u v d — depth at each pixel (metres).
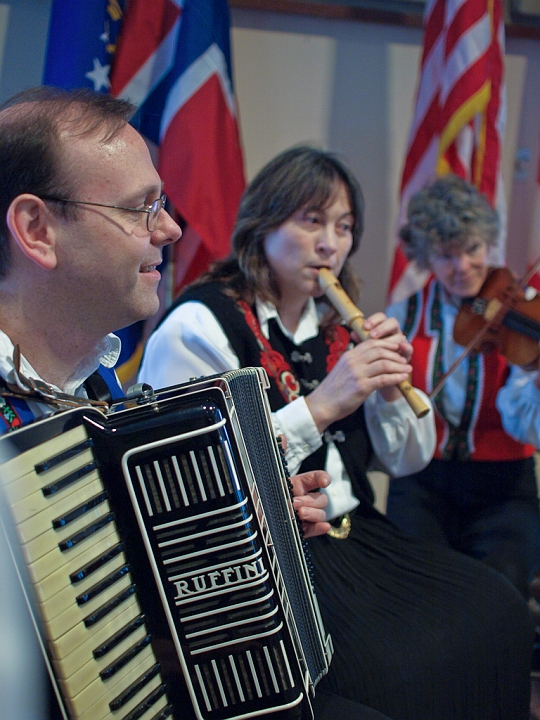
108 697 0.75
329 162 1.43
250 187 1.48
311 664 1.00
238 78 2.38
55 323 0.87
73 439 0.75
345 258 1.51
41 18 2.10
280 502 0.99
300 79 2.43
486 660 1.21
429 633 1.18
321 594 1.26
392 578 1.32
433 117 2.28
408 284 2.32
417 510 1.80
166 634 0.80
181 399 0.78
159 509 0.77
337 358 1.51
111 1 1.87
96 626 0.74
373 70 2.49
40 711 0.69
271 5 2.32
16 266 0.83
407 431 1.54
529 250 2.73
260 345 1.39
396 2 2.44
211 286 1.44
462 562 1.36
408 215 1.96
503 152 2.70
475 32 2.16
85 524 0.74
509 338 1.81
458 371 1.88
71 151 0.81
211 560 0.79
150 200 0.87
